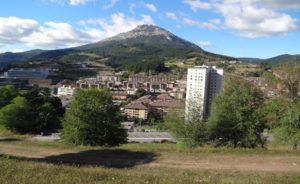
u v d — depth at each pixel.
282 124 37.84
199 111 37.25
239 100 36.94
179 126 36.84
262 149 29.47
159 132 101.56
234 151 27.98
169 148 30.22
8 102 89.25
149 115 151.25
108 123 42.66
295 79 39.06
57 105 101.25
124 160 26.70
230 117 36.47
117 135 43.28
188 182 14.39
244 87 37.38
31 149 31.95
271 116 37.97
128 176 15.49
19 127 81.06
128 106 154.12
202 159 25.92
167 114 38.19
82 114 41.97
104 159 27.19
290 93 39.09
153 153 27.94
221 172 21.98
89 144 41.94
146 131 107.62
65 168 17.05
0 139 45.56
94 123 42.28
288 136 37.56
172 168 23.38
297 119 37.41
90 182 13.62
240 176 20.25
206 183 14.63
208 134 36.75
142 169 22.78
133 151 29.05
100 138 42.22
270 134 39.47
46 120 86.00
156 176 15.94
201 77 150.00
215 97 38.06
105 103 43.19
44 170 15.84
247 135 36.41
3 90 89.94
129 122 139.25
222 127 36.38
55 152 30.56
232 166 24.08
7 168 15.67
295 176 20.95
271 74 40.19
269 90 39.47
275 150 28.83
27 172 15.00
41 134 76.00
